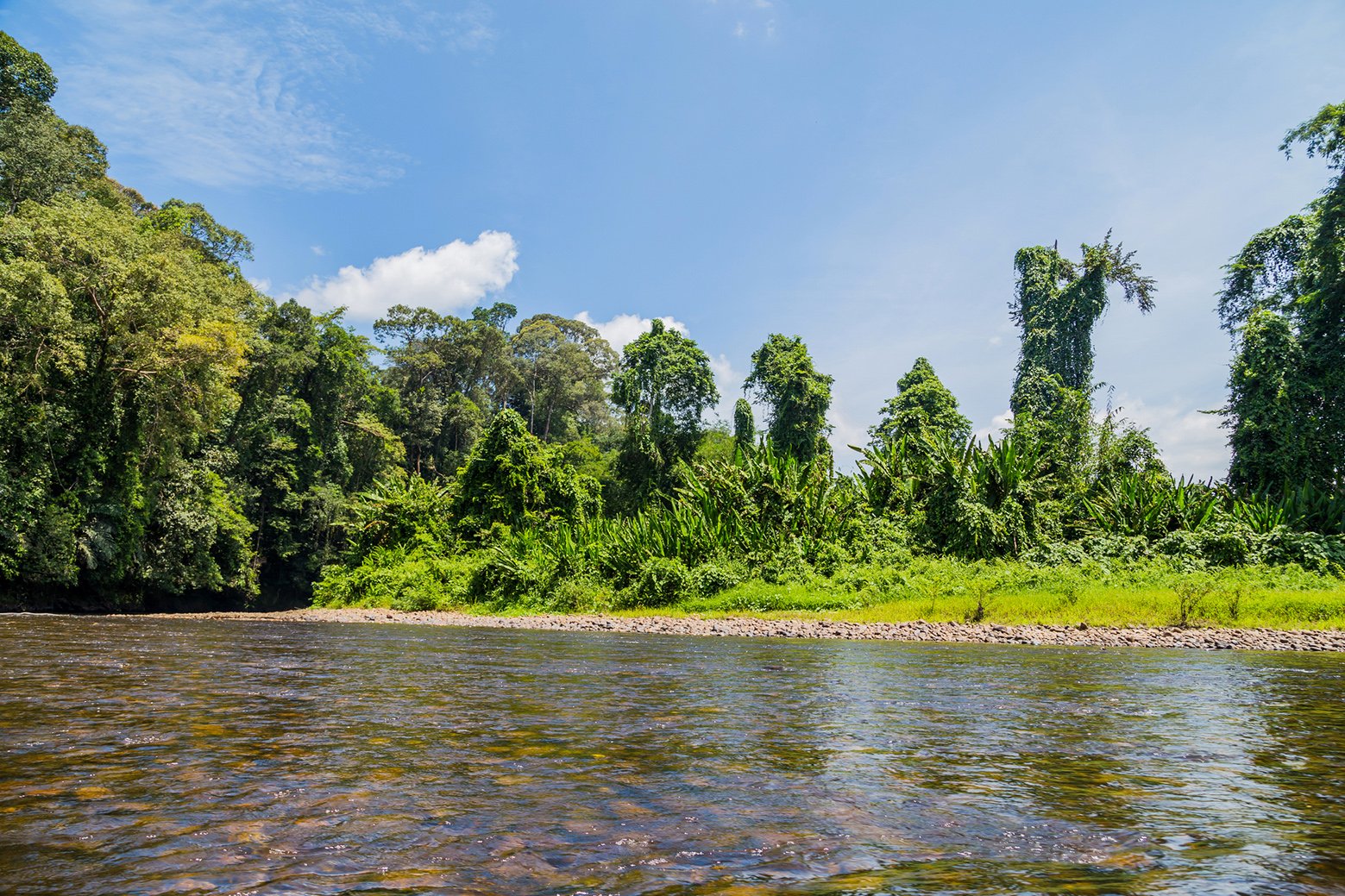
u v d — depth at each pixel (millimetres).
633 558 23484
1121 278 42250
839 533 24203
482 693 5875
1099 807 2902
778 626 15344
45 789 3006
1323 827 2656
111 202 35438
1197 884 2105
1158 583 18406
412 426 58500
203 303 29469
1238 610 15250
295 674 6953
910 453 28875
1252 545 20578
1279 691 6434
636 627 16766
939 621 16469
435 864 2240
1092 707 5457
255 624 16203
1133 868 2236
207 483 33844
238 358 29562
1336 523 22359
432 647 10461
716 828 2619
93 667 6996
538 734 4273
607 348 75562
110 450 26672
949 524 23172
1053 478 24953
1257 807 2912
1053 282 45531
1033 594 17172
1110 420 26016
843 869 2221
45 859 2246
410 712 4930
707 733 4352
